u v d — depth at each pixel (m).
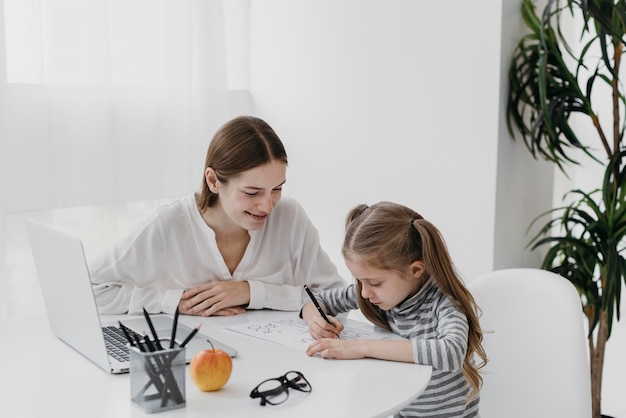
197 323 1.73
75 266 1.35
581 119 3.05
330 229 3.22
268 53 3.35
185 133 3.02
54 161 2.63
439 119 2.83
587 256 2.62
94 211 2.78
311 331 1.60
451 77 2.78
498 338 1.77
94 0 2.67
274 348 1.53
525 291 1.76
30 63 2.54
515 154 2.80
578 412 1.65
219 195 1.80
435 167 2.85
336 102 3.14
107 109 2.74
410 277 1.56
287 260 2.01
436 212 2.87
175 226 1.89
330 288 2.01
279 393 1.26
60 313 1.52
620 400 2.96
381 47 2.97
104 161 2.75
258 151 1.72
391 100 2.96
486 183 2.73
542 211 3.04
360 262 1.52
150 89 2.90
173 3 2.93
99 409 1.20
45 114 2.59
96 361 1.41
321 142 3.21
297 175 3.31
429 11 2.81
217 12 3.07
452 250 2.84
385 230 1.52
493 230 2.72
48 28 2.59
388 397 1.25
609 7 2.40
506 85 2.70
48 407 1.21
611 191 2.59
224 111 3.14
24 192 2.57
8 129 2.51
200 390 1.28
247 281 1.89
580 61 2.53
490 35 2.66
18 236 2.59
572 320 1.69
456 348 1.42
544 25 2.49
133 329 1.63
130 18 2.83
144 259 1.87
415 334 1.59
